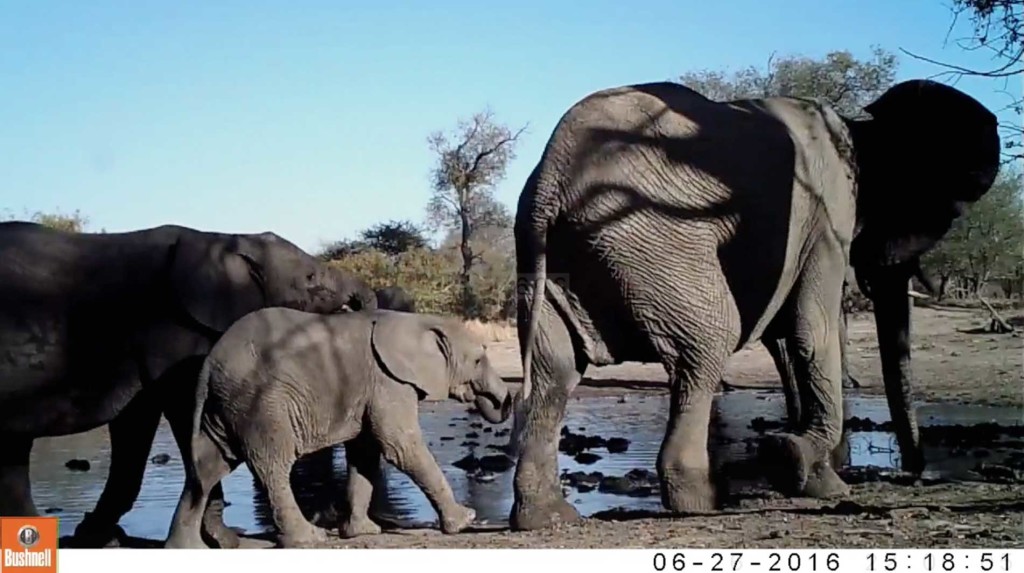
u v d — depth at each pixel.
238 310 8.84
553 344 8.08
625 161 7.82
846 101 34.00
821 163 8.64
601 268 7.90
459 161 49.69
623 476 11.48
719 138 8.00
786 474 8.47
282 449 7.97
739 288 8.18
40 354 8.25
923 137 9.36
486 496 10.66
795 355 8.73
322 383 8.09
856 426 15.27
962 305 37.41
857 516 7.64
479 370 8.72
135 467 8.85
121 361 8.48
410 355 8.34
